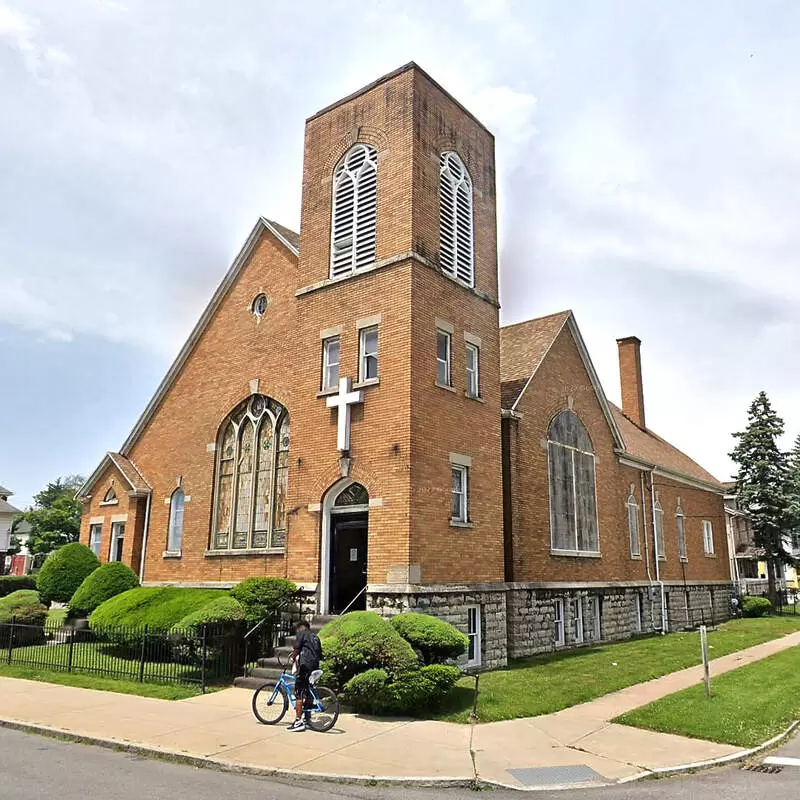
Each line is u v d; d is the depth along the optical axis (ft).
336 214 64.59
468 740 35.91
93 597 69.26
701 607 113.09
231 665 51.29
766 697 47.09
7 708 42.27
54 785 27.81
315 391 61.16
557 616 74.33
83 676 52.70
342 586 57.31
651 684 52.60
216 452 75.51
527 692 47.21
